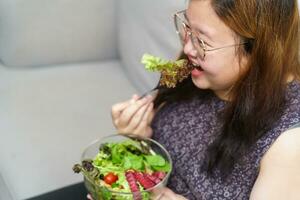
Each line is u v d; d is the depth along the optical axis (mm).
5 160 1296
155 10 1359
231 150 885
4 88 1587
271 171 829
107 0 1673
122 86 1637
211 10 811
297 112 829
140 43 1485
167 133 1055
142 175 907
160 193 925
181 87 1046
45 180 1243
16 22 1634
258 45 817
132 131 1085
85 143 1367
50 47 1699
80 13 1665
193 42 883
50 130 1406
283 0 804
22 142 1354
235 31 813
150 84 1480
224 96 968
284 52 838
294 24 836
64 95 1571
